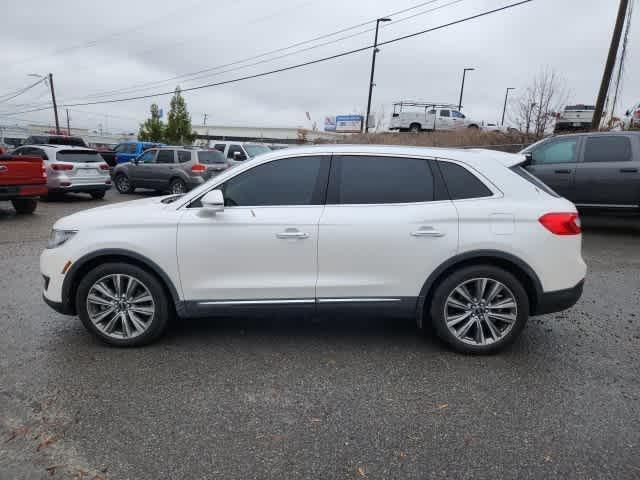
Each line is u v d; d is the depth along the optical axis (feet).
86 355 12.23
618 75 59.31
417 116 99.50
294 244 11.99
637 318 15.25
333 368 11.66
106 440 8.76
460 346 12.32
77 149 43.73
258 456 8.38
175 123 115.85
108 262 12.48
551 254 11.84
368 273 12.11
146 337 12.60
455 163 12.34
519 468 8.10
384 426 9.29
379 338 13.50
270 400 10.18
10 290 17.63
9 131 122.62
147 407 9.86
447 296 12.13
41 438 8.80
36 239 27.20
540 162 29.32
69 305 12.60
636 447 8.64
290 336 13.57
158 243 12.04
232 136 211.41
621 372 11.55
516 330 12.15
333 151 12.50
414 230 11.87
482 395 10.44
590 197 27.76
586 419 9.53
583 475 7.93
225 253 12.08
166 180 47.67
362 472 8.01
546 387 10.79
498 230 11.80
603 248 25.34
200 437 8.88
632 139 26.96
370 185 12.28
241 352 12.51
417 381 11.04
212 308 12.32
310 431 9.12
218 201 11.60
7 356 12.13
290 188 12.35
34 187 34.42
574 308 16.14
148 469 8.00
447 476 7.92
